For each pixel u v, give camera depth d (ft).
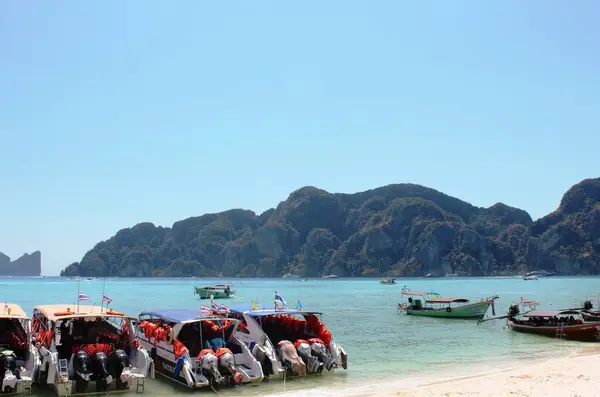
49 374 51.67
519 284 544.21
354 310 180.04
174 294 336.49
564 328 101.65
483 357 81.92
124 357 54.95
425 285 541.34
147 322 68.18
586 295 284.41
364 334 110.73
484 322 135.95
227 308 74.28
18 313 58.90
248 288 466.70
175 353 58.13
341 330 118.21
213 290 270.87
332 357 64.85
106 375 52.60
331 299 263.08
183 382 56.44
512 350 88.89
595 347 92.38
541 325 107.34
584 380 54.95
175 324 60.44
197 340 63.26
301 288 459.32
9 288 437.58
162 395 54.65
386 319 144.05
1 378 50.65
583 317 109.81
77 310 62.03
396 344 95.71
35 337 59.52
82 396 52.75
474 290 386.73
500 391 50.49
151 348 64.39
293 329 72.64
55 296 281.54
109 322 63.05
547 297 266.16
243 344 61.87
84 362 52.80
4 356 51.96
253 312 68.49
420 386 55.93
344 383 61.11
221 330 64.49
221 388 56.59
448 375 66.95
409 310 158.30
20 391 50.85
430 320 142.41
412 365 74.38
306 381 61.41
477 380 57.31
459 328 121.80
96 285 565.12
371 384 60.54
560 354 84.84
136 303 233.96
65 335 59.82
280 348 62.44
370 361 77.61
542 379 56.18
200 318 61.77
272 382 60.03
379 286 521.24
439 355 83.61
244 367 59.77
